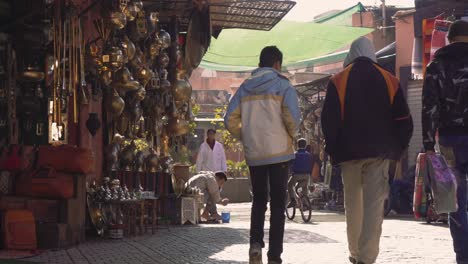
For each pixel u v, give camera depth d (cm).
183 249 917
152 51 1246
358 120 621
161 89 1325
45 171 936
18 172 944
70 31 996
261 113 676
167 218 1365
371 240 610
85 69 1076
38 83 1005
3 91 969
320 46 1839
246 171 2948
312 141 2650
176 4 1303
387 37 2814
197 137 3984
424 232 1221
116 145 1256
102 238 1063
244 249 920
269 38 1792
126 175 1264
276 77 682
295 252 880
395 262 782
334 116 630
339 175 2109
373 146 612
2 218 874
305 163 1614
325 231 1243
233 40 1794
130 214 1129
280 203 675
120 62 1073
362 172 636
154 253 868
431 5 1709
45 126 1027
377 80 628
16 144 954
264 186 683
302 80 3409
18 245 867
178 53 1364
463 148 640
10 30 954
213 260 798
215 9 1407
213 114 4703
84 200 997
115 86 1120
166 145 1430
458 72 637
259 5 1361
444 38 1437
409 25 2120
